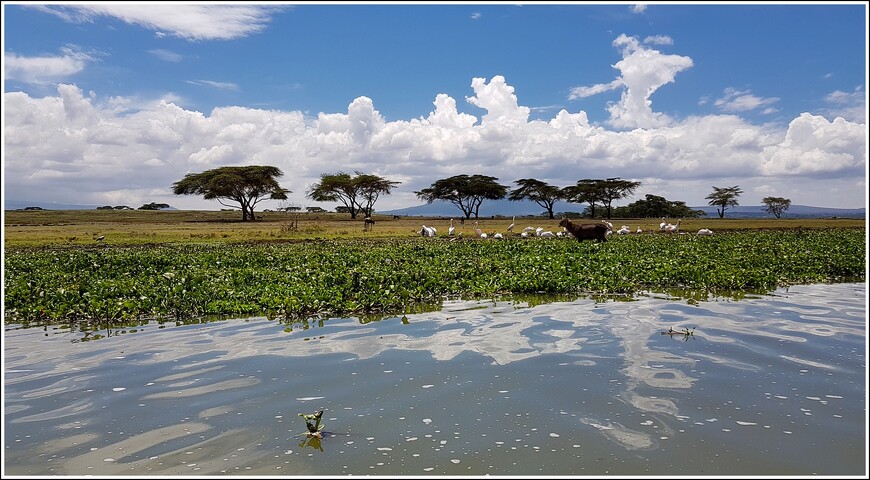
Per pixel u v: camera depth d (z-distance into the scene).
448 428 6.75
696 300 15.62
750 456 6.02
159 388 8.25
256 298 15.51
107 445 6.38
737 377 8.45
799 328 11.79
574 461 5.95
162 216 111.50
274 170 98.06
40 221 88.62
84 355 10.23
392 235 51.47
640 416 7.04
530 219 116.19
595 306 14.70
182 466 5.89
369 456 6.08
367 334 11.57
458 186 109.00
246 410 7.34
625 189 117.12
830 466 5.81
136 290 16.34
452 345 10.52
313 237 48.72
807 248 30.77
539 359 9.47
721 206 142.12
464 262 23.34
